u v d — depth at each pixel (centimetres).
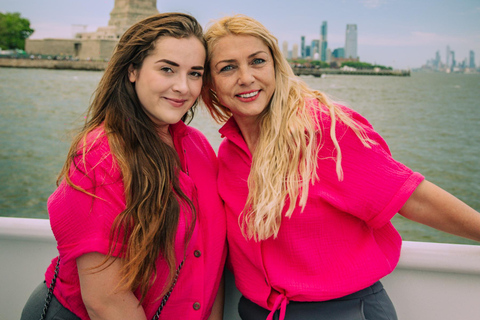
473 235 104
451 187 2450
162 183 100
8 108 3562
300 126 106
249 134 119
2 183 2427
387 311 111
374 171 102
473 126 3516
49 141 2984
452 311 130
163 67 101
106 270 96
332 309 109
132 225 98
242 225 113
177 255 105
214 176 122
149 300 106
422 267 128
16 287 151
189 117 131
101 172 96
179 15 105
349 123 103
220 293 133
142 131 103
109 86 105
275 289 114
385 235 116
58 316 103
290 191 105
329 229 107
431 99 4425
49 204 99
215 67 110
